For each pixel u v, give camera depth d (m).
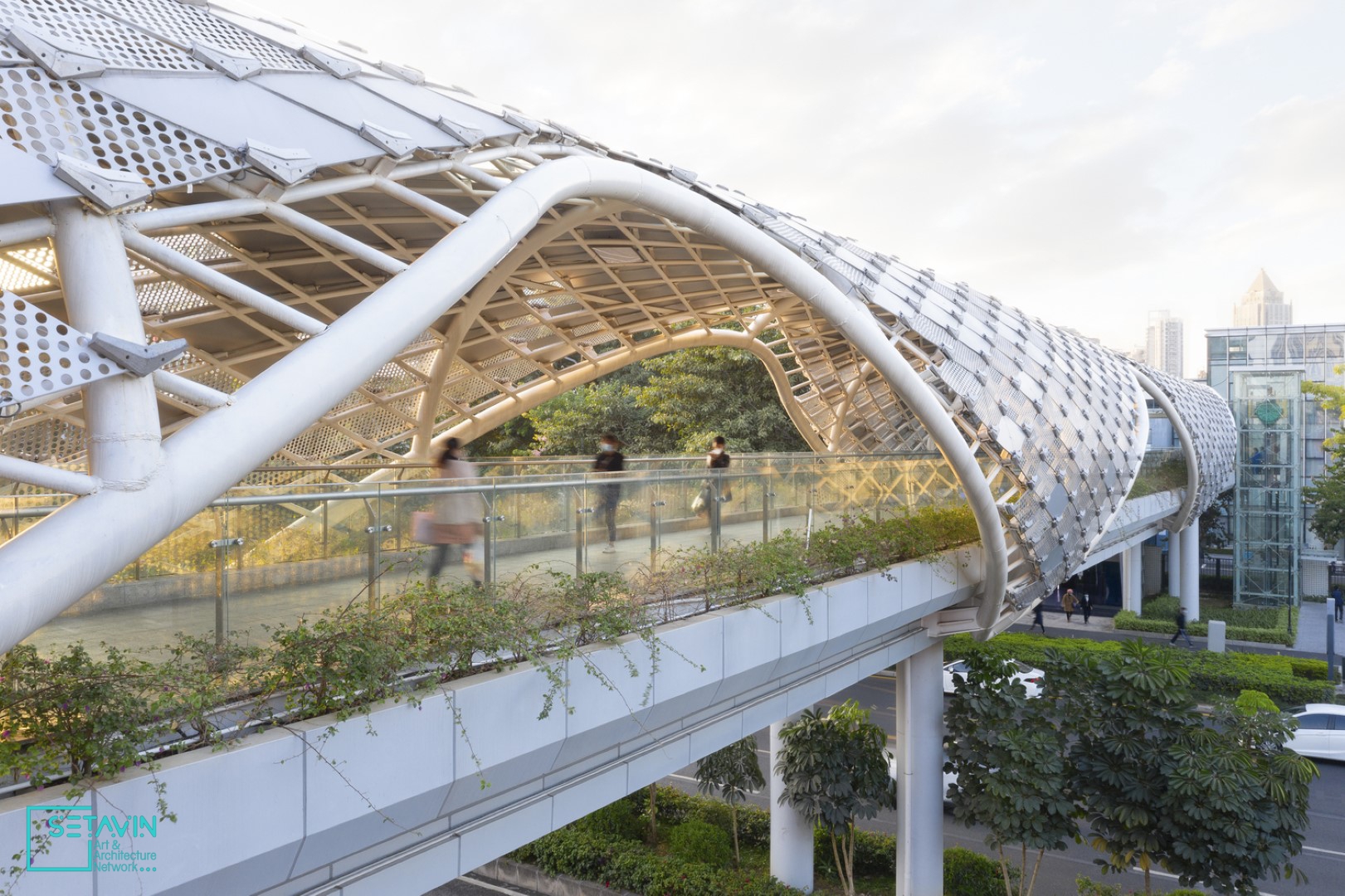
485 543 8.09
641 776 9.44
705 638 9.59
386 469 19.34
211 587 6.07
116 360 4.90
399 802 6.42
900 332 15.66
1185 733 14.09
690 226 11.85
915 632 16.23
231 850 5.37
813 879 17.69
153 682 5.21
